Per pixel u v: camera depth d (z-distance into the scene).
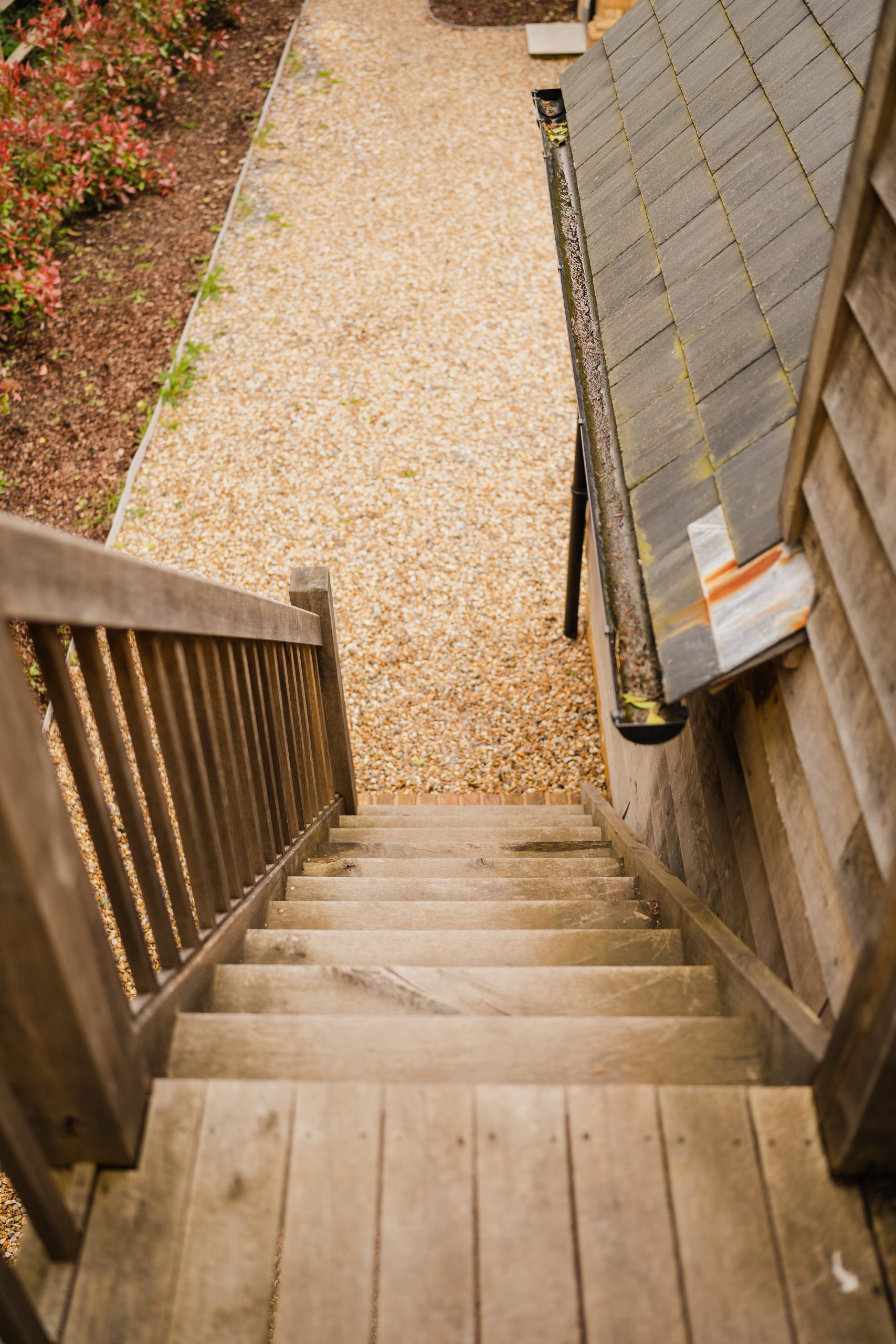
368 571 5.72
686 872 3.03
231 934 2.21
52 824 1.22
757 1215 1.42
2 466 6.16
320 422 6.48
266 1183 1.46
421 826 4.09
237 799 2.38
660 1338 1.32
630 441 2.53
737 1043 1.74
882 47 1.28
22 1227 3.06
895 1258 1.39
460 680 5.30
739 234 2.67
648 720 1.94
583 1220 1.42
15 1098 1.37
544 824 4.24
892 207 1.31
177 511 5.98
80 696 4.84
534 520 5.97
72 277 7.48
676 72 3.65
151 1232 1.42
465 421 6.49
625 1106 1.53
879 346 1.39
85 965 1.31
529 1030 1.74
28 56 8.77
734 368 2.34
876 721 1.48
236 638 2.36
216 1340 1.33
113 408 6.54
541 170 8.43
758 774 2.24
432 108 9.14
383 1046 1.71
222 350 6.95
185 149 8.73
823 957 1.77
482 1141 1.49
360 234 7.86
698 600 1.98
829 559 1.63
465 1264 1.38
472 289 7.38
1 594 1.09
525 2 10.62
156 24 8.34
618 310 2.97
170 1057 1.69
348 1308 1.34
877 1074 1.28
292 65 9.71
